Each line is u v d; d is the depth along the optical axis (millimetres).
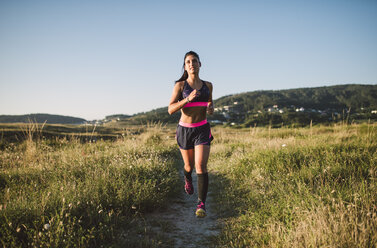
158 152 8039
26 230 2572
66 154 6562
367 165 4391
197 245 2824
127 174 4742
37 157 6629
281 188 3959
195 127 3613
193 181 6102
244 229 3141
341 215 2559
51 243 2307
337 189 3506
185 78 3754
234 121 136500
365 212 2707
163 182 4633
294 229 2762
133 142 8672
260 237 2764
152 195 3979
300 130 14070
